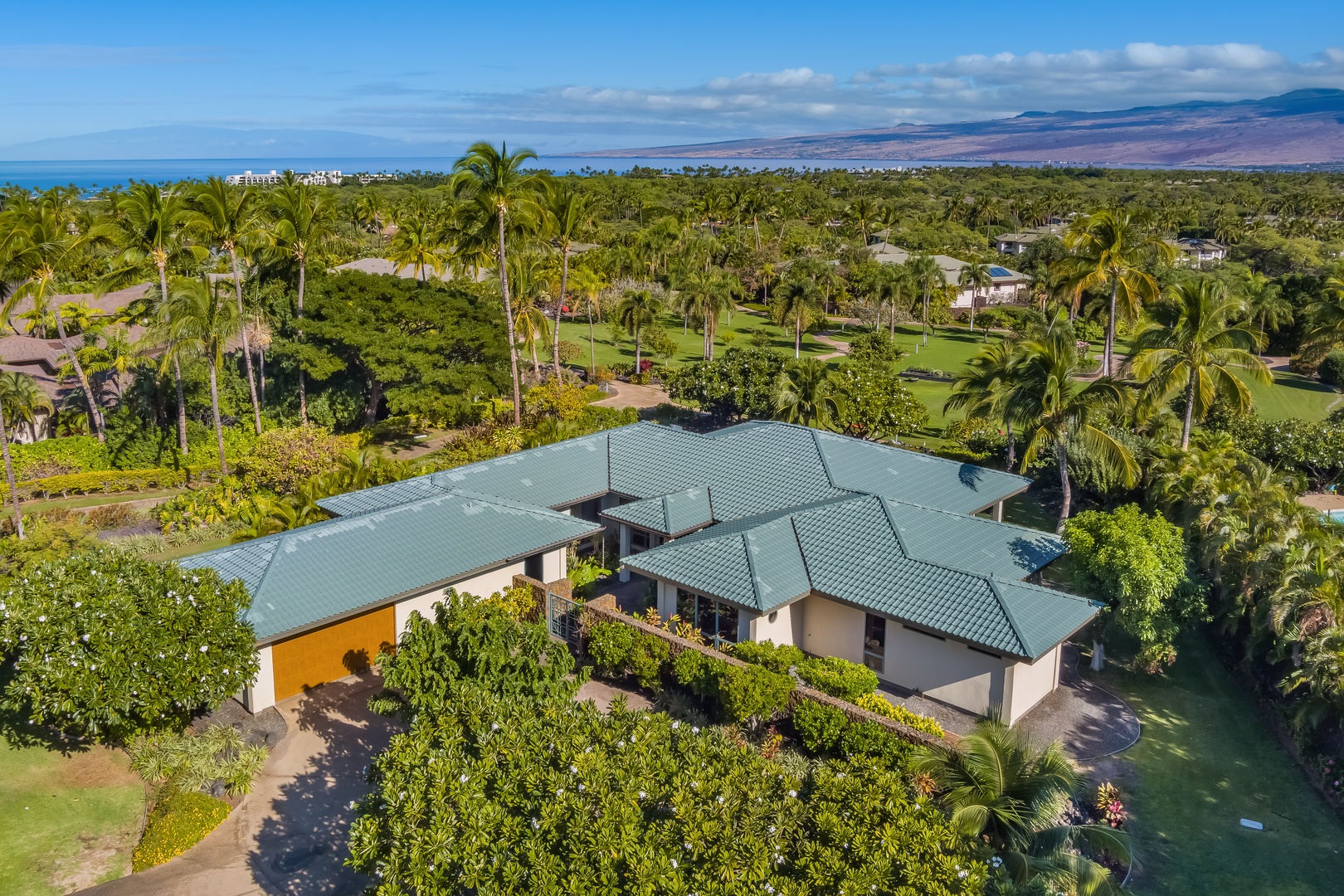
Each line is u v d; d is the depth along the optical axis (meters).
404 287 59.91
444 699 21.33
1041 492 47.22
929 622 26.48
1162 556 28.23
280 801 22.47
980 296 121.75
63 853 20.23
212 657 22.83
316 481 39.22
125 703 21.31
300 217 57.09
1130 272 63.34
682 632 28.89
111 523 45.66
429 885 15.07
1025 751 19.73
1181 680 29.36
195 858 20.28
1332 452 46.06
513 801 16.52
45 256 52.47
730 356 59.94
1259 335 42.62
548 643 22.81
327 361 55.03
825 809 16.22
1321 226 156.00
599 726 18.66
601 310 103.38
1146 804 22.97
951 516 32.47
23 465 50.84
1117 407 38.81
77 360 58.00
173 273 60.72
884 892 14.34
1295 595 25.12
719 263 134.88
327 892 19.33
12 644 22.34
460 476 37.38
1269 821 22.34
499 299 68.50
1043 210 192.25
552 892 14.31
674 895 14.09
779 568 29.58
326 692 27.77
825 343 99.94
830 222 195.12
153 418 54.78
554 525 33.44
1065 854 17.47
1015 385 38.34
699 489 37.31
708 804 16.14
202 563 27.72
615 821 15.36
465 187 53.69
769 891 14.25
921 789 20.72
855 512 31.86
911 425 55.66
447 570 29.64
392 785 16.83
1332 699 23.62
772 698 24.48
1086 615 26.64
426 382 55.53
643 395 75.88
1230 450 42.59
